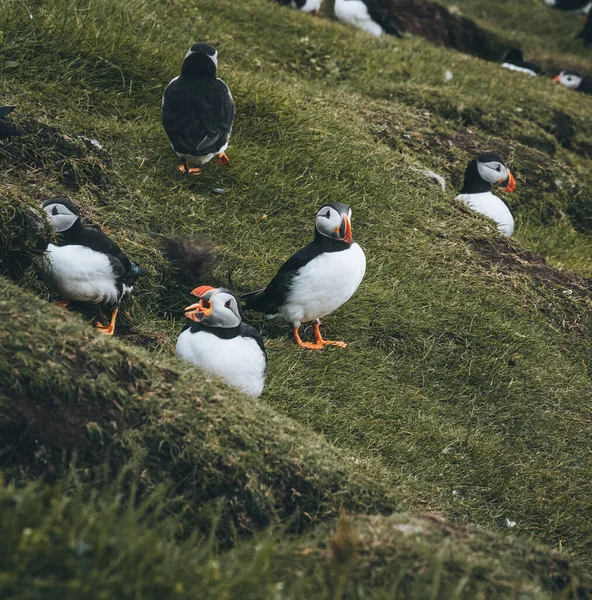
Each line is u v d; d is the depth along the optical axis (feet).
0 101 39.40
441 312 39.17
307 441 24.62
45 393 21.35
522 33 107.04
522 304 41.75
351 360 35.27
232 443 22.59
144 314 33.83
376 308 38.17
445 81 68.64
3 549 15.89
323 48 65.51
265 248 39.68
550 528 30.17
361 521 20.92
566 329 41.81
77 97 43.93
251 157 44.50
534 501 31.17
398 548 19.10
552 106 70.74
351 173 46.14
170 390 23.02
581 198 59.98
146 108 45.68
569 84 89.45
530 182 58.49
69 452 21.06
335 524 21.15
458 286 41.24
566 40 108.99
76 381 21.71
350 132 50.26
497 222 48.80
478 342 38.32
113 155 40.65
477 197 49.98
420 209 46.29
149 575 16.34
